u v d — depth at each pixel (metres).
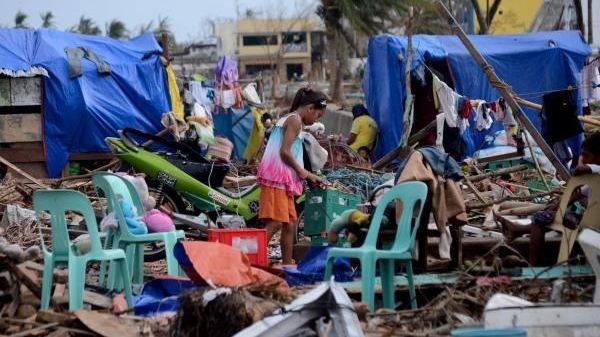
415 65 32.22
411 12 31.11
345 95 78.31
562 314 10.17
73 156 31.62
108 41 33.88
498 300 10.83
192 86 35.00
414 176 14.39
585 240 11.62
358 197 19.86
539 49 35.34
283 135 16.98
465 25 53.88
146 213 16.36
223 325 11.51
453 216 14.63
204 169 21.50
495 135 31.69
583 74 35.97
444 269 14.95
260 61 132.00
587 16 48.06
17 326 12.55
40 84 31.22
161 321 12.31
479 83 34.44
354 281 14.38
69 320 12.34
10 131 30.94
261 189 17.02
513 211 18.75
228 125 36.94
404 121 29.81
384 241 14.76
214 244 13.70
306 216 18.25
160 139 21.94
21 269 13.62
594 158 14.52
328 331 10.30
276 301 12.33
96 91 32.06
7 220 21.17
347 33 75.06
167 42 33.94
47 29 32.91
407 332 11.57
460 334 9.25
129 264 15.36
